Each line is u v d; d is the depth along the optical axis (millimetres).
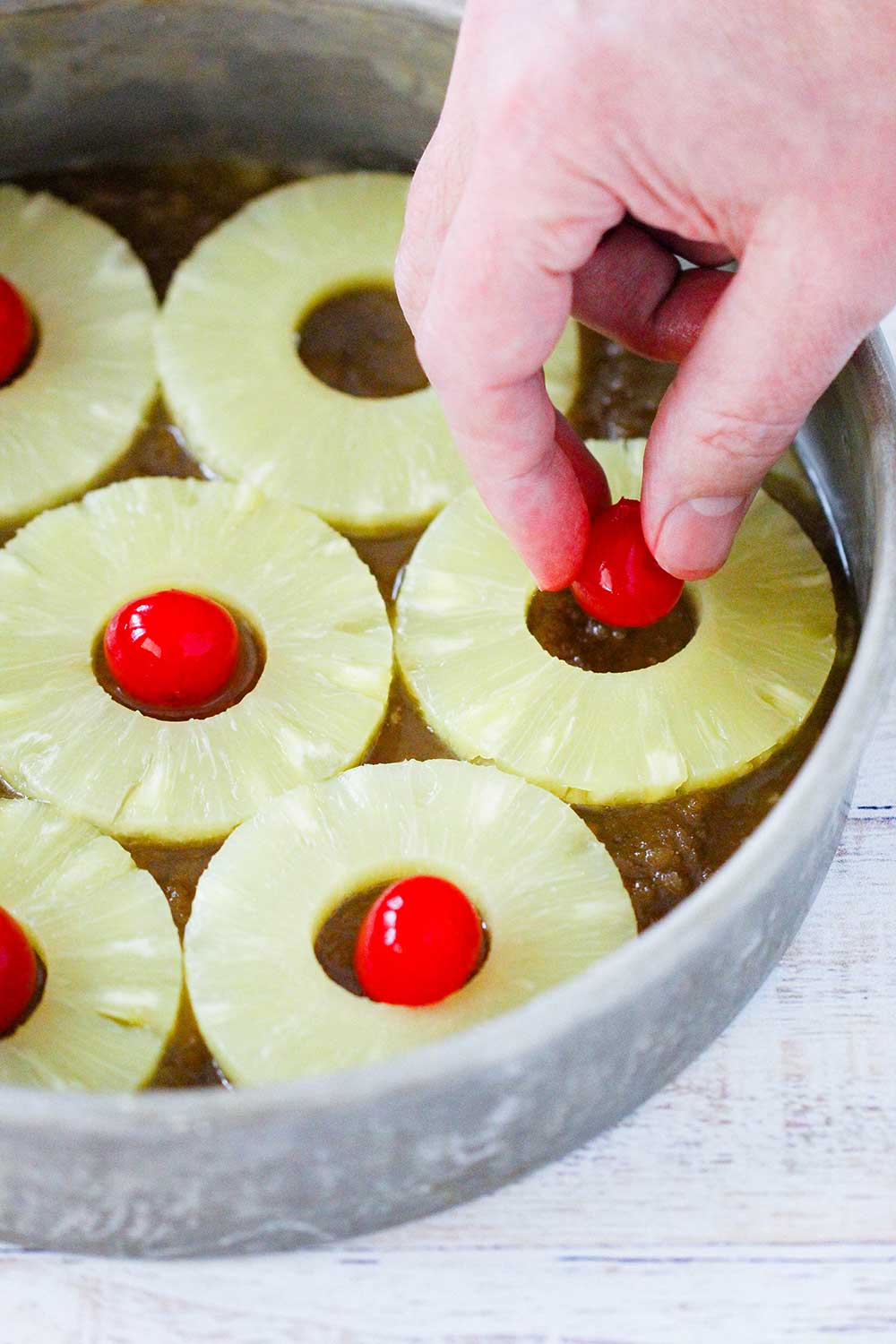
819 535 596
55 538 586
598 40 500
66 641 575
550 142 503
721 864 559
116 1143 470
